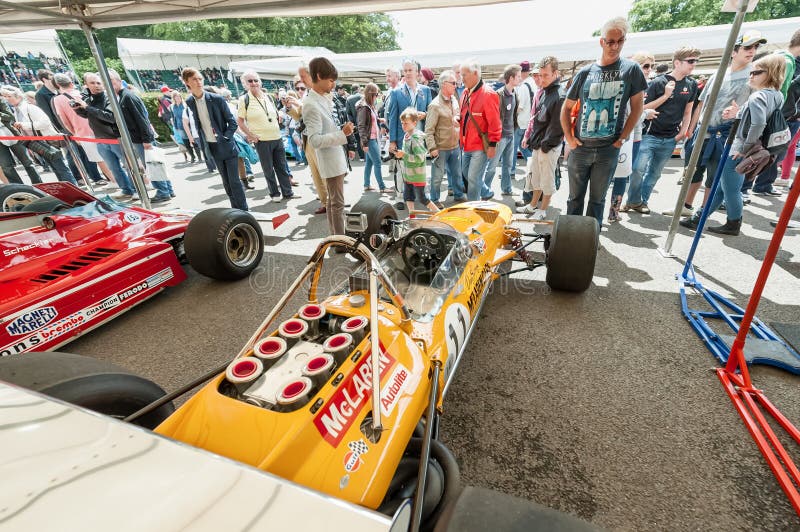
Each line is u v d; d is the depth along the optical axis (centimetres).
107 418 101
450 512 97
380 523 76
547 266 316
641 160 500
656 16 3822
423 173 522
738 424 194
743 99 400
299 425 111
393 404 140
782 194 582
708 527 149
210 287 375
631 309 302
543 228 484
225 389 131
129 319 326
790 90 460
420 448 151
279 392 118
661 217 511
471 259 257
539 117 471
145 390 166
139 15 451
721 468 172
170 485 83
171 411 177
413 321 186
